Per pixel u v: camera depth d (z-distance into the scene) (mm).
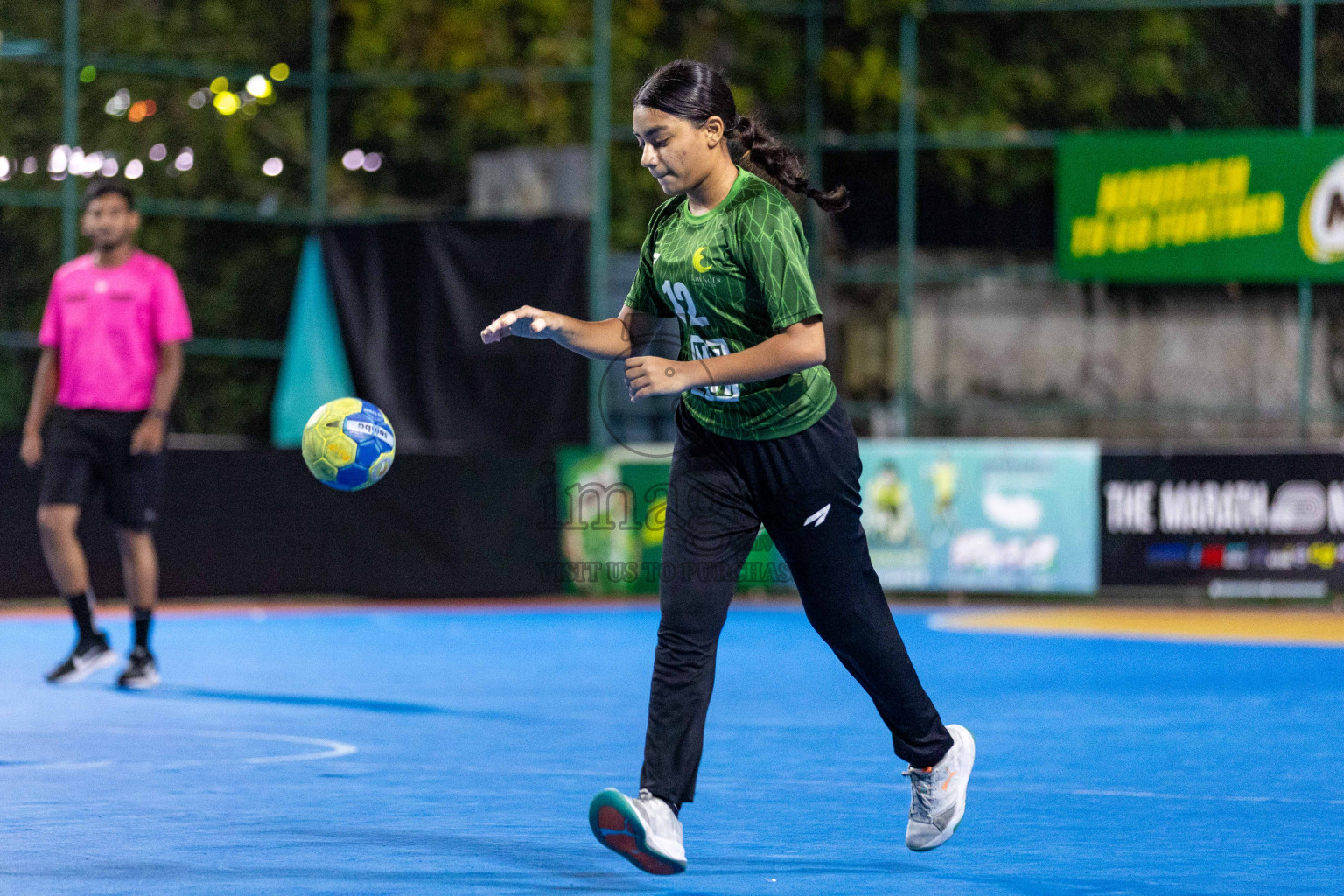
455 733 13422
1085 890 7980
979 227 32938
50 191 29062
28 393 28469
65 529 16500
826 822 9719
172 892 7766
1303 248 28406
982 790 10836
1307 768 11781
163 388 16375
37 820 9625
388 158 32750
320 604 27766
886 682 8273
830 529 8039
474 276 28203
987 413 29734
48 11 30781
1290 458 26875
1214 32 32281
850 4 31719
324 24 29938
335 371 29625
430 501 27062
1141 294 31094
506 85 32438
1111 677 17844
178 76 30828
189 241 30609
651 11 33906
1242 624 24844
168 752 12344
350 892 7789
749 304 7879
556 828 9461
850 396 32719
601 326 8562
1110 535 27172
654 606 27391
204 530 26047
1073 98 33125
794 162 8375
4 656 19422
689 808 10203
